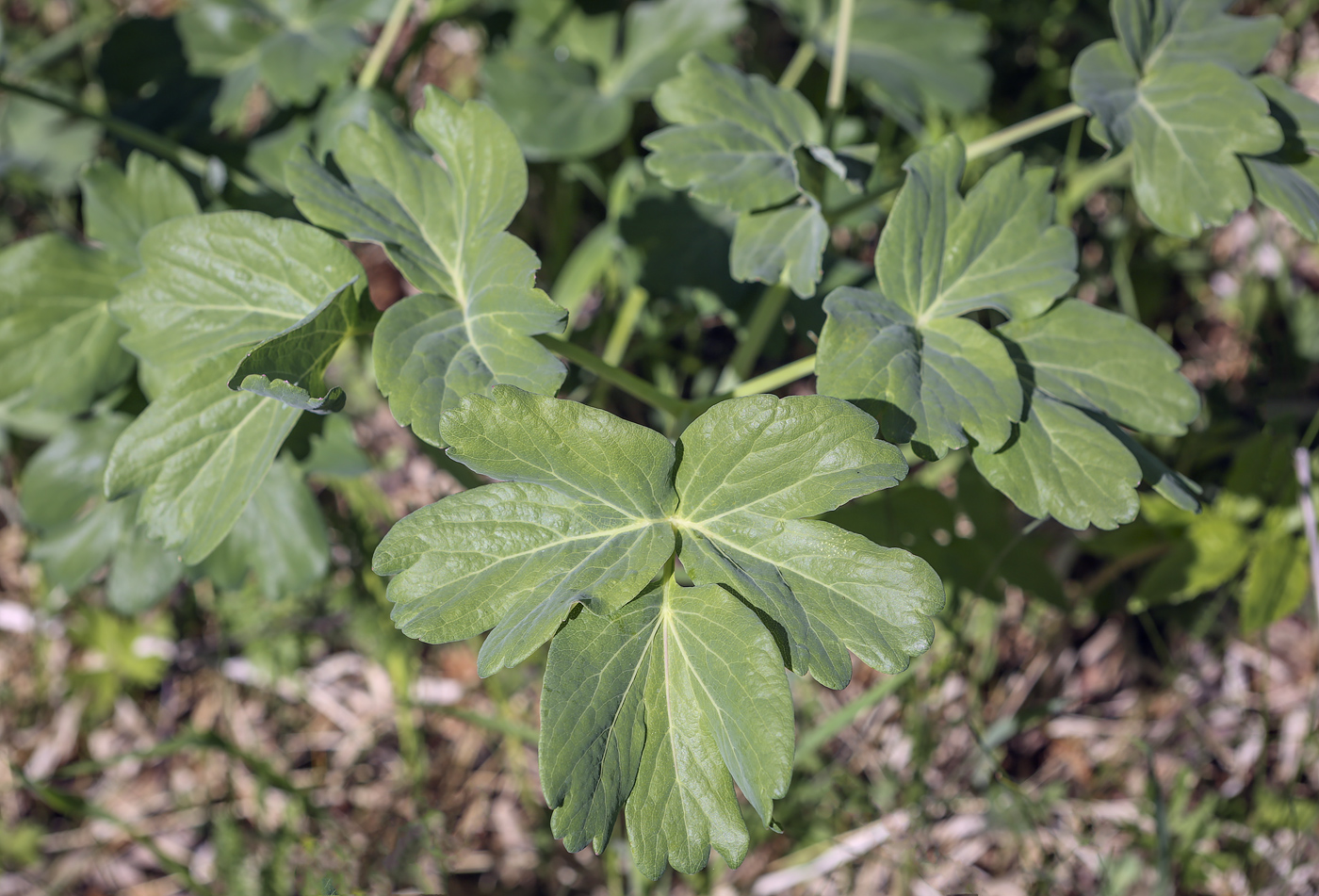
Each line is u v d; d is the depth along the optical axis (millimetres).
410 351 641
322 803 856
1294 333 937
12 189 989
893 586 606
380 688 904
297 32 873
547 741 589
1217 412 933
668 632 614
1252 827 786
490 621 610
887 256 666
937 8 968
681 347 994
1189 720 839
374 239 661
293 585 782
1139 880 792
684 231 819
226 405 654
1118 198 991
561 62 935
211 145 852
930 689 802
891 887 806
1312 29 1053
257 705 922
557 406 611
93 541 792
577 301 889
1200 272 1008
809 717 825
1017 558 791
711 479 619
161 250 667
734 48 936
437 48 1112
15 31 1115
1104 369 672
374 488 853
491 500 615
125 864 862
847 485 612
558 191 971
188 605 913
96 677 895
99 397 755
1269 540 810
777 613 608
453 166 670
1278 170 705
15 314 747
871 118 1033
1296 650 871
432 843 776
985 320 803
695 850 602
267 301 669
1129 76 722
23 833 848
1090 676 890
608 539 619
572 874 830
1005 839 809
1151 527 823
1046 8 1018
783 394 948
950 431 640
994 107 1062
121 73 916
